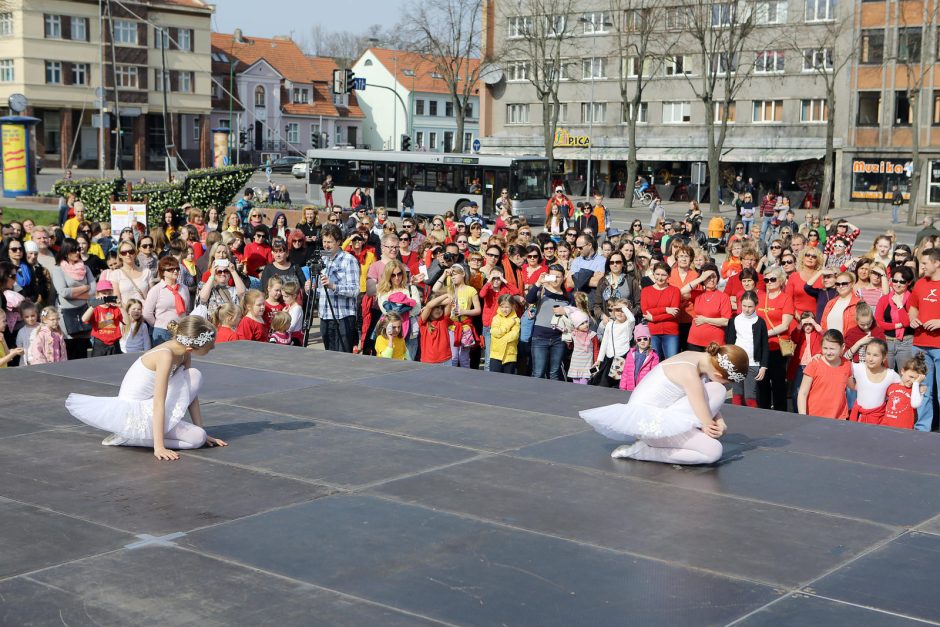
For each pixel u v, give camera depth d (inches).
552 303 509.0
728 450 298.4
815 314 490.6
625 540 221.1
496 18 2815.0
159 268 511.5
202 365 423.2
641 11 2278.5
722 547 217.9
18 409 337.7
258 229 644.1
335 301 561.9
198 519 230.8
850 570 205.5
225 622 176.4
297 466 275.4
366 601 186.2
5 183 1856.5
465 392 376.2
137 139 3299.7
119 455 284.4
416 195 1755.7
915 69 2170.3
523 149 2807.6
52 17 3110.2
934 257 443.5
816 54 2311.8
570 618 179.8
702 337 486.0
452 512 238.4
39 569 200.1
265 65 3868.1
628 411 278.2
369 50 4256.9
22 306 476.7
